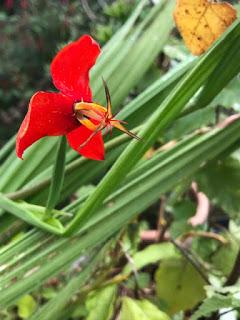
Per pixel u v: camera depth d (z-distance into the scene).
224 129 0.24
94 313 0.29
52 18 1.45
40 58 1.48
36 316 0.24
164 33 0.29
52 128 0.18
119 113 0.25
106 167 0.26
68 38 1.41
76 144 0.20
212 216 0.37
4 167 0.28
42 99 0.17
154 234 0.39
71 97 0.18
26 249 0.23
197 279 0.31
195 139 0.24
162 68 0.36
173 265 0.32
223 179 0.30
